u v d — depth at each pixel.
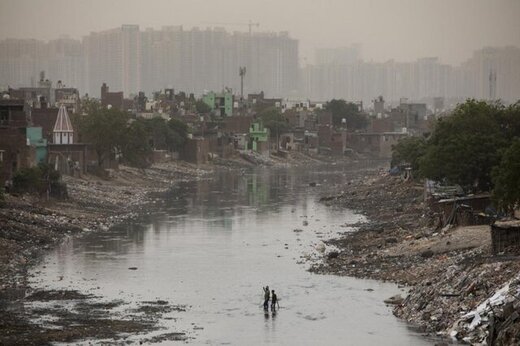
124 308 121.56
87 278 141.25
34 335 106.50
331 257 157.62
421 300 115.12
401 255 152.00
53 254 163.00
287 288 133.62
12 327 110.44
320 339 105.19
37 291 131.38
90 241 179.50
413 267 140.75
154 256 161.88
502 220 158.50
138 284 137.38
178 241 180.38
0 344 102.19
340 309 119.81
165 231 195.50
